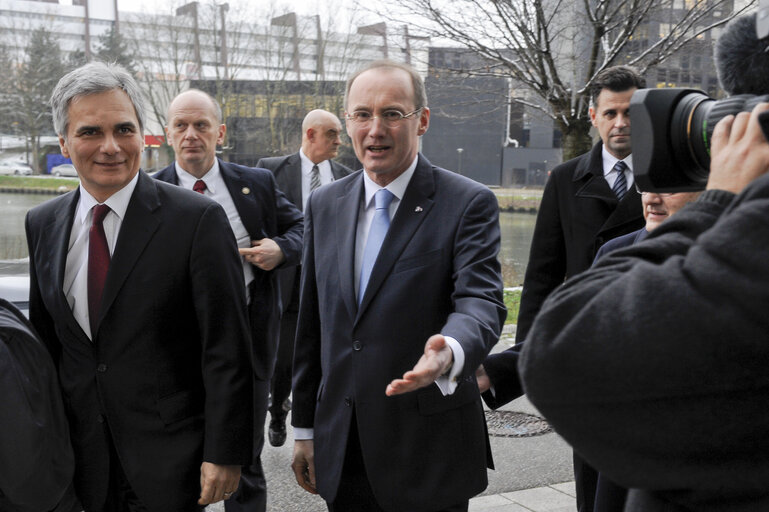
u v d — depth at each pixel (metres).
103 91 2.28
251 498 3.53
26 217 2.52
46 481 2.21
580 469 2.86
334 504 2.45
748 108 1.14
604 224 3.38
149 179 2.43
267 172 4.13
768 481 1.06
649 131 1.22
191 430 2.40
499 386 2.38
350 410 2.35
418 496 2.27
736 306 0.99
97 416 2.35
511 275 13.44
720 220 1.05
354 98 2.41
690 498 1.12
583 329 1.08
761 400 1.04
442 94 10.27
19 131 54.62
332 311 2.42
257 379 3.70
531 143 70.50
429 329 2.31
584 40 9.09
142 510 2.38
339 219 2.50
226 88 46.28
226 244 2.43
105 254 2.37
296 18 44.78
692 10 8.13
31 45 51.91
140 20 46.03
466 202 2.35
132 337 2.31
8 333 2.18
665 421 1.06
